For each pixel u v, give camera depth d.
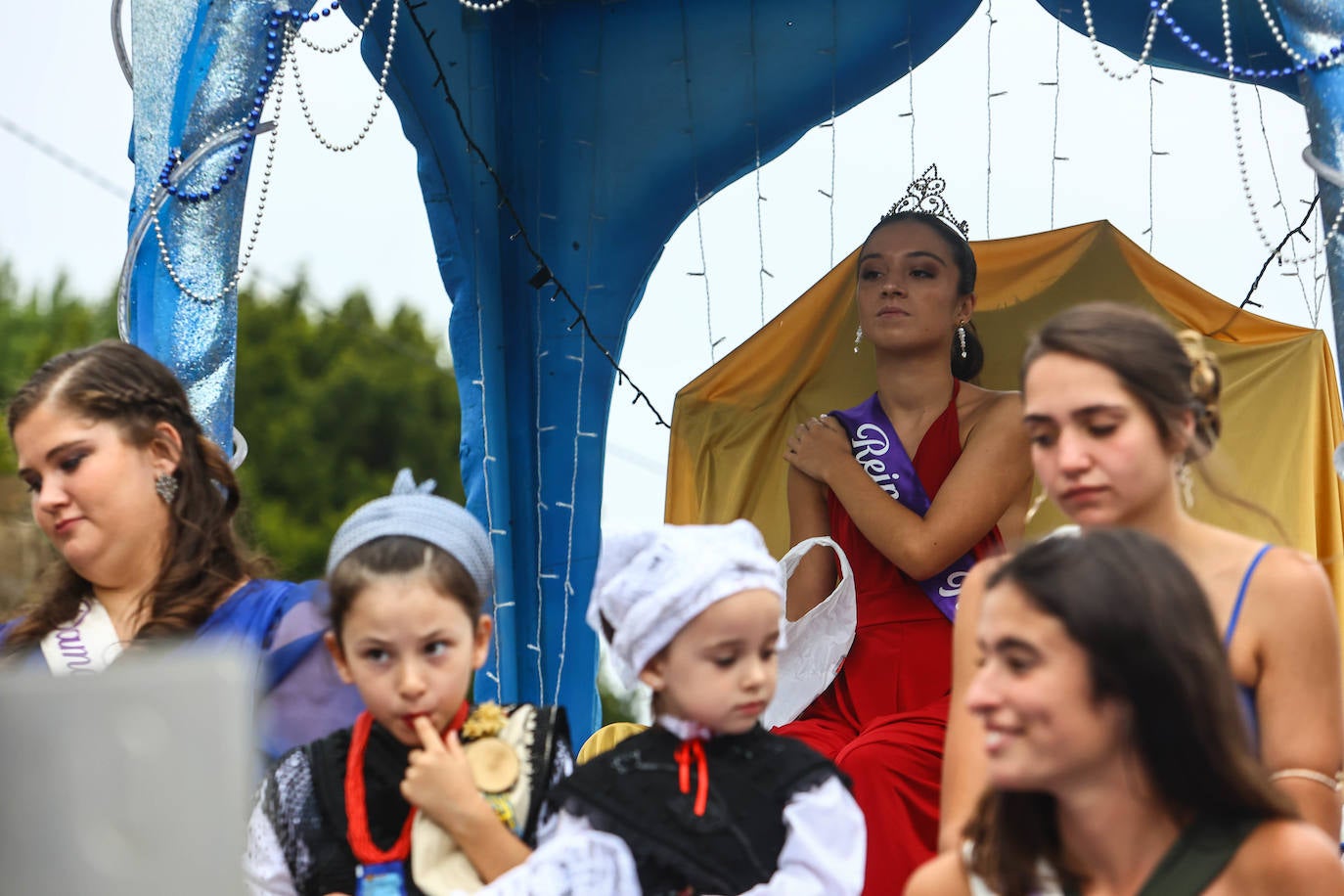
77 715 2.56
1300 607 5.00
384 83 7.61
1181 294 8.71
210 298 7.22
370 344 27.22
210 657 2.61
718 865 4.91
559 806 5.21
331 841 5.31
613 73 9.52
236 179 7.28
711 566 5.06
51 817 2.55
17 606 6.70
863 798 6.91
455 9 9.26
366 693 5.22
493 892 4.89
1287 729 4.94
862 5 9.09
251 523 6.90
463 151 9.36
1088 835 4.09
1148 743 3.96
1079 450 4.94
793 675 7.85
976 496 7.78
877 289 8.26
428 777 5.13
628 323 9.57
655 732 5.20
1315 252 7.06
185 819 2.57
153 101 7.32
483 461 9.36
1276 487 8.18
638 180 9.52
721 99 9.38
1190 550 5.12
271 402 26.62
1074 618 3.92
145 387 6.37
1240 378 8.46
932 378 8.28
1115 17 8.56
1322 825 4.87
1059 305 8.91
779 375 9.35
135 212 7.30
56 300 26.91
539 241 9.59
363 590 5.16
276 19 7.32
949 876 4.39
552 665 9.47
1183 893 3.99
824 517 8.34
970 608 5.37
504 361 9.56
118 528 6.24
